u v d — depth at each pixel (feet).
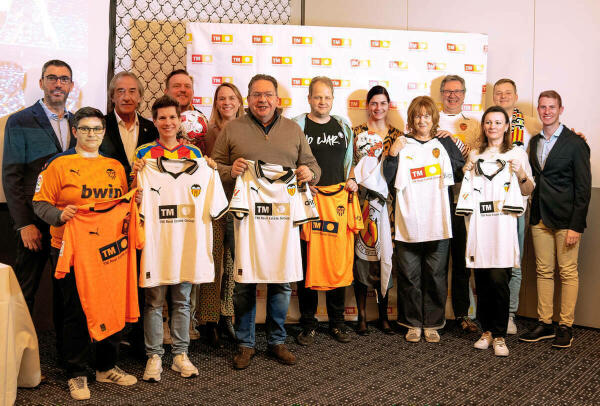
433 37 12.26
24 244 8.71
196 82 11.46
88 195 7.80
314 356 9.60
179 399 7.75
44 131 8.93
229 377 8.59
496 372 8.88
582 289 11.64
